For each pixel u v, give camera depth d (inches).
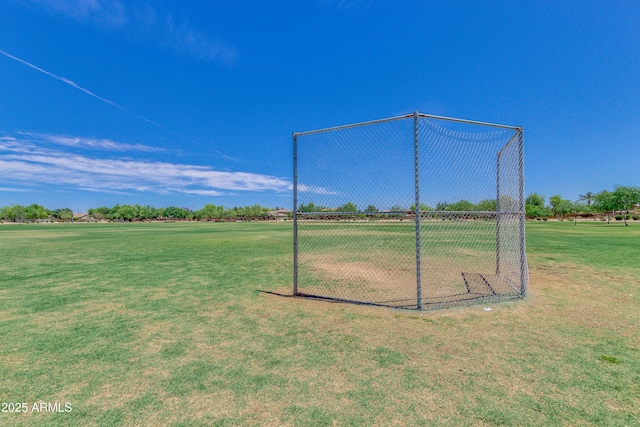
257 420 75.6
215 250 442.3
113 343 123.7
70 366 104.6
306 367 102.4
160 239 645.9
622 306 164.2
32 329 139.6
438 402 82.0
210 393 87.8
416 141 158.7
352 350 115.0
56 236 781.3
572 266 283.1
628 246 442.0
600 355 108.3
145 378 96.4
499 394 85.4
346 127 178.9
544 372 97.1
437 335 128.1
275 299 187.8
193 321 149.4
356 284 230.1
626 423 73.3
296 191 197.5
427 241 518.3
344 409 79.6
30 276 260.4
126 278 250.7
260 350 116.1
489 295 191.8
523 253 187.8
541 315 151.1
